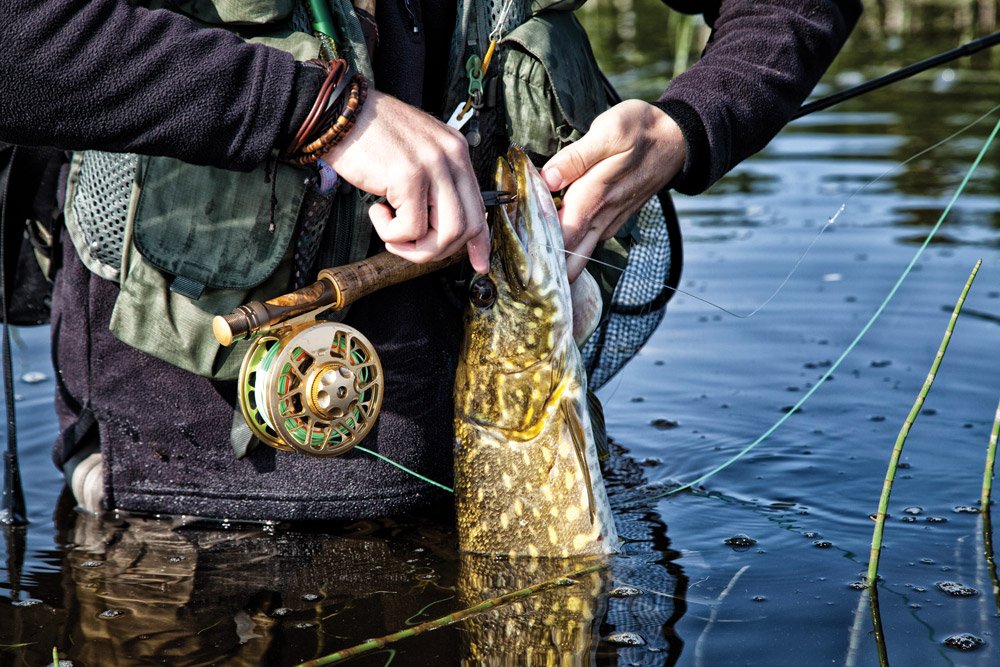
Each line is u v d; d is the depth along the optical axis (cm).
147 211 131
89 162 135
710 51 144
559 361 138
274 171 127
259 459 143
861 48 429
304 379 127
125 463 145
